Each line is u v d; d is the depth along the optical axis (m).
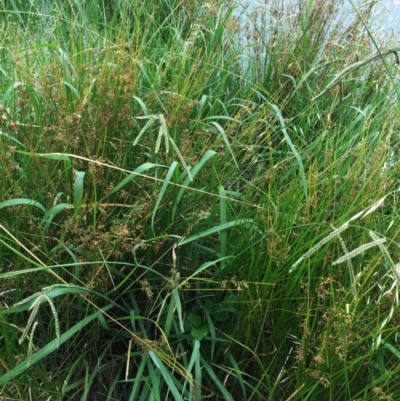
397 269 1.48
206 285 2.18
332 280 1.86
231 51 3.23
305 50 3.28
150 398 1.85
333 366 1.84
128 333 2.04
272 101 3.10
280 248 2.04
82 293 1.88
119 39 2.66
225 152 2.38
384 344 1.85
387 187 2.25
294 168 2.39
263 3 3.51
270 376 2.02
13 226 2.01
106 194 1.99
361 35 3.39
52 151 2.09
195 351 1.90
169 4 3.85
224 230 2.13
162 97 2.61
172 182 2.03
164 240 2.07
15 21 3.58
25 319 2.04
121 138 2.23
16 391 1.88
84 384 1.97
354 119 2.96
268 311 2.02
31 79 2.33
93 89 2.32
